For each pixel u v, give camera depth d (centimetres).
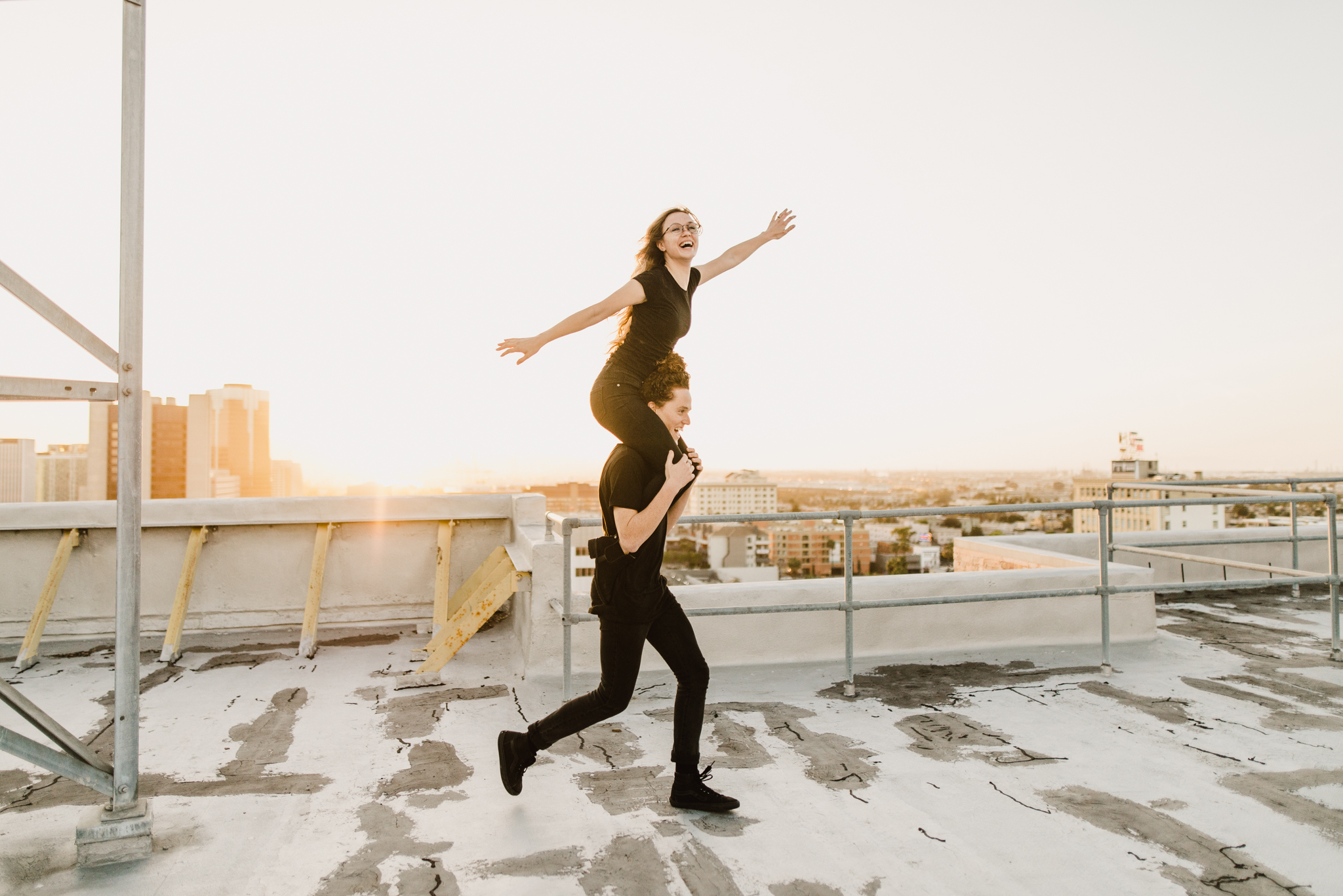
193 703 358
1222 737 310
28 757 196
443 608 470
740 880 203
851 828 232
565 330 239
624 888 199
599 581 235
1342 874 204
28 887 199
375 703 357
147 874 206
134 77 204
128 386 210
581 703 237
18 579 472
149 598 487
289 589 507
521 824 236
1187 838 224
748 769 279
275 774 275
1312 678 392
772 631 404
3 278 175
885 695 367
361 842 224
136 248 206
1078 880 202
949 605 427
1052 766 280
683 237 263
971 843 222
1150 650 445
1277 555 668
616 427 238
